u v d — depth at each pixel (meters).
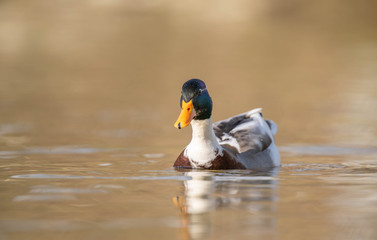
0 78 23.72
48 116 16.19
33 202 7.11
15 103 18.34
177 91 21.11
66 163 10.05
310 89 21.34
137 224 6.18
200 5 50.06
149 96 20.05
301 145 12.36
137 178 8.69
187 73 25.33
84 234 5.84
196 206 6.91
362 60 29.08
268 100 19.22
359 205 6.96
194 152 9.52
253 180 8.56
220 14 47.81
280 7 49.44
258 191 7.75
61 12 47.81
